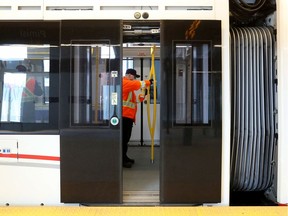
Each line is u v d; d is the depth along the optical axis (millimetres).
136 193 3408
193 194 3102
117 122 3084
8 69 3131
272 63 3291
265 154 3357
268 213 2031
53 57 3111
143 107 6750
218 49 3084
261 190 3545
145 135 6832
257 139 3312
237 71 3309
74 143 3084
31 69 3127
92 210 2057
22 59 3127
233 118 3311
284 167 3174
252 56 3297
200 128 3094
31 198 3109
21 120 3117
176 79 3088
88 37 3078
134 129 6797
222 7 3127
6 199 3109
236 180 3391
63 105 3086
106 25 3072
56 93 3109
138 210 2082
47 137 3098
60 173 3094
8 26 3119
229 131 3121
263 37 3283
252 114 3299
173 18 3121
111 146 3086
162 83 3086
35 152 3102
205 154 3105
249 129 3322
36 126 3105
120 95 3086
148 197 3295
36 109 3117
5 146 3102
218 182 3113
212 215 1988
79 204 3145
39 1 3123
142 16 3104
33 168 3107
